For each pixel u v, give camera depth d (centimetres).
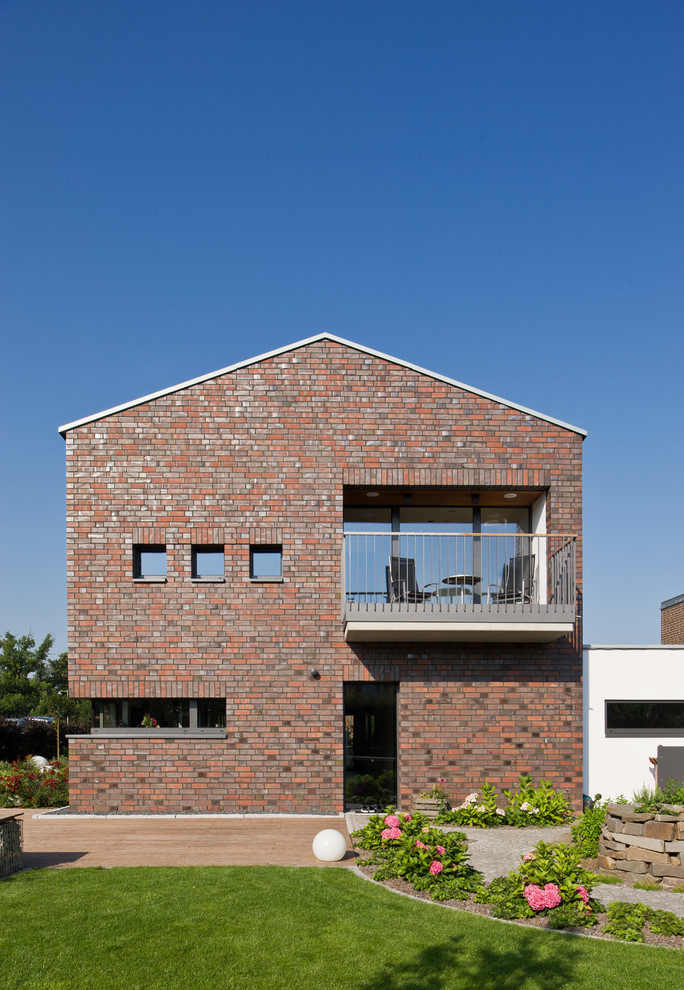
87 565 1336
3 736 1958
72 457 1354
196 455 1359
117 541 1341
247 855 1015
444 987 627
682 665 1432
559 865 841
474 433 1373
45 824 1229
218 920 753
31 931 721
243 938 712
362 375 1377
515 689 1330
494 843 1084
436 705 1323
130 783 1302
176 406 1366
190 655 1323
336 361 1379
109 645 1324
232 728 1310
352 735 1337
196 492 1352
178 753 1306
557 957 683
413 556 1334
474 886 866
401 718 1320
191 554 1345
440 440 1371
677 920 768
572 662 1341
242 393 1370
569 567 1301
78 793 1301
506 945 708
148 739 1310
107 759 1305
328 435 1365
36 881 873
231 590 1335
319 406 1370
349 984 631
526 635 1284
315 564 1343
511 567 1373
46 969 646
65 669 4472
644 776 1407
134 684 1316
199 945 696
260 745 1308
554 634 1274
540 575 1398
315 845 990
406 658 1329
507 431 1377
